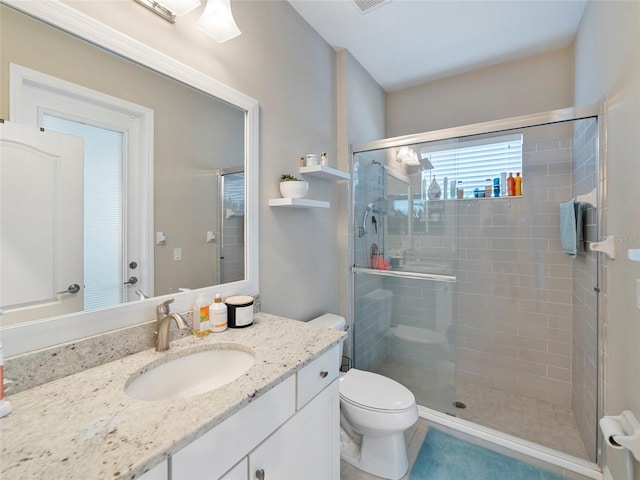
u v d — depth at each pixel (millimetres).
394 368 2299
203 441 677
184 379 1051
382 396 1500
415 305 2234
